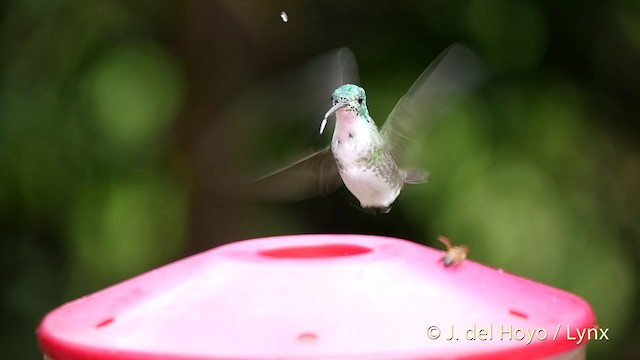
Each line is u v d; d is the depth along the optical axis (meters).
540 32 2.62
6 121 2.62
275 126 2.59
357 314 2.01
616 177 2.64
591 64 2.65
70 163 2.65
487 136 2.53
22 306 2.72
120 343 2.00
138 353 1.99
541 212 2.46
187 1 2.61
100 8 2.66
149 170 2.66
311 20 2.71
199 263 2.06
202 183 2.63
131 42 2.67
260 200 2.66
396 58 2.62
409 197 2.51
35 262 2.75
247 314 2.01
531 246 2.45
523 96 2.60
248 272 2.04
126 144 2.64
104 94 2.61
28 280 2.73
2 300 2.72
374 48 2.65
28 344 2.70
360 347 1.99
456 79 2.19
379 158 2.14
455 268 2.05
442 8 2.64
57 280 2.73
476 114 2.54
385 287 2.03
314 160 2.20
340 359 1.98
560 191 2.52
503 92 2.60
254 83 2.65
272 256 2.08
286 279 2.03
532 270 2.45
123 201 2.63
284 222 2.69
